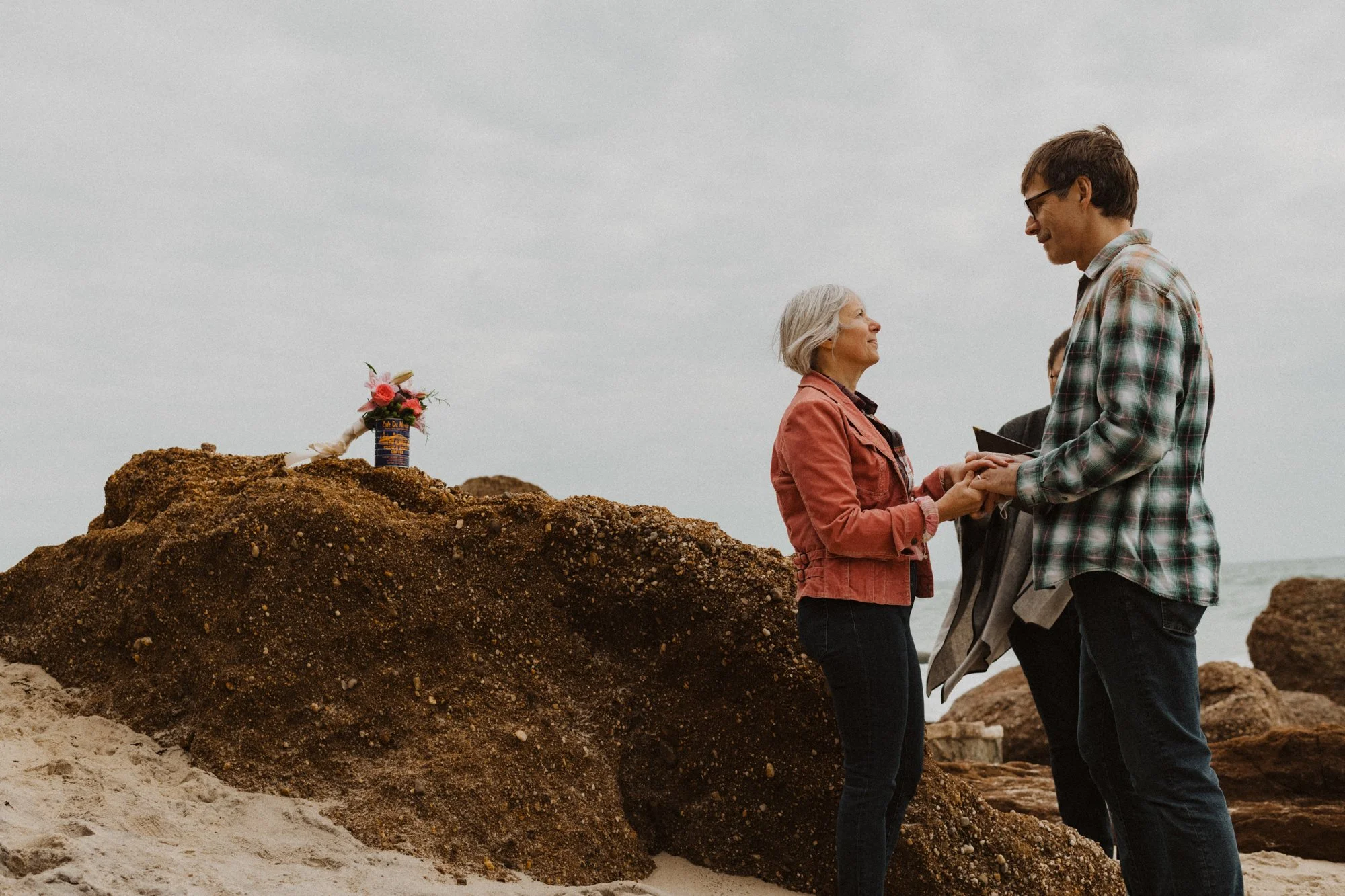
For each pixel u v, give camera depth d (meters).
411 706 4.00
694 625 4.22
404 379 4.96
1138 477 3.02
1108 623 2.99
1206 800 2.87
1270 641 14.84
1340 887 4.88
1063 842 4.08
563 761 3.98
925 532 3.12
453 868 3.50
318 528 4.20
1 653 4.60
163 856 3.08
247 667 4.00
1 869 2.81
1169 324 2.97
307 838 3.46
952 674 4.50
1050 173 3.32
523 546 4.39
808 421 3.22
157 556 4.25
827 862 3.93
